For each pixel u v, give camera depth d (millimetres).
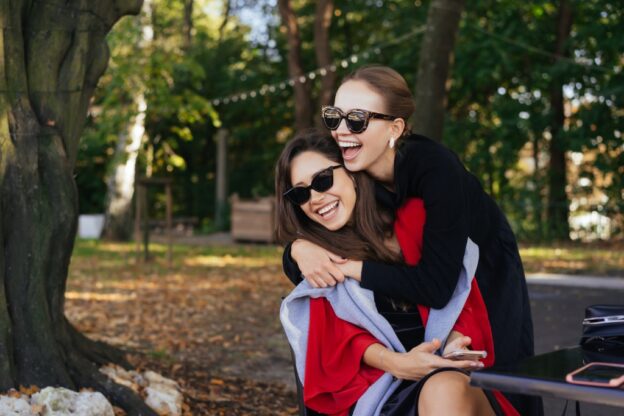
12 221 3855
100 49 4203
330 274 2605
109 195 19734
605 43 17672
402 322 2658
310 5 24359
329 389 2553
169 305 8930
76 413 3562
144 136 14359
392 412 2402
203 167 27953
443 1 11781
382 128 2705
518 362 2057
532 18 19047
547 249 16328
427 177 2625
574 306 8922
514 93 20578
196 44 26438
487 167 20016
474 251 2600
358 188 2750
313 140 2773
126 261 13898
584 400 1768
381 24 23594
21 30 3943
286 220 2789
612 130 17969
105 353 4477
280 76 26078
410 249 2666
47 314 3895
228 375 5496
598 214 18484
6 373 3699
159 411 4086
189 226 24141
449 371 2367
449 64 11922
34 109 3982
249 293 10016
